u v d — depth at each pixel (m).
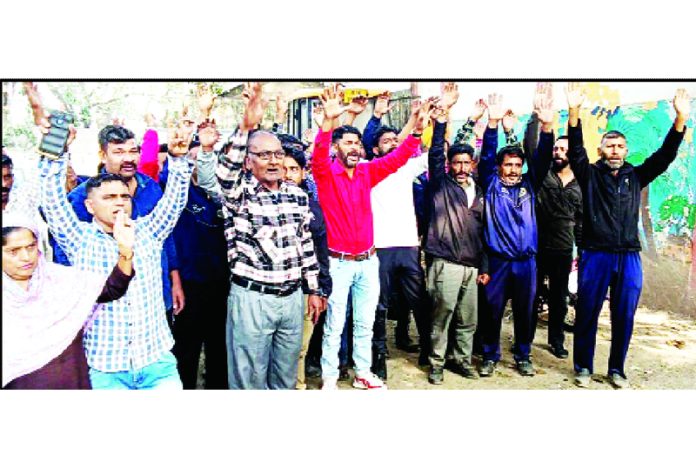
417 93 3.32
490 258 3.39
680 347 3.55
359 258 3.13
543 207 3.56
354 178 3.11
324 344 3.16
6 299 2.67
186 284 2.98
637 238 3.38
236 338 2.82
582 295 3.37
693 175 3.60
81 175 2.98
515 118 3.43
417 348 3.76
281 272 2.79
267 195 2.79
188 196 2.94
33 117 2.88
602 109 3.61
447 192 3.33
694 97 3.54
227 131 3.12
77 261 2.71
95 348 2.74
